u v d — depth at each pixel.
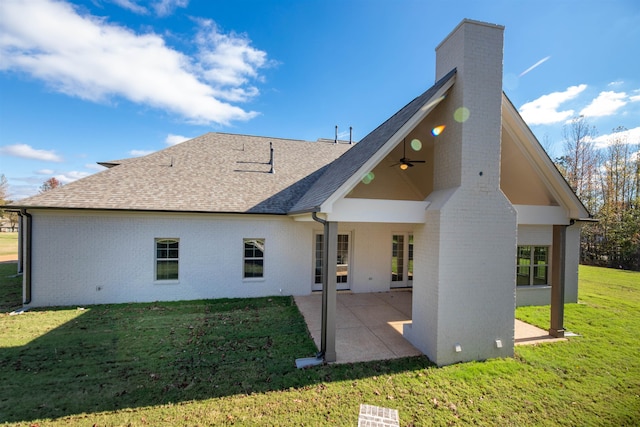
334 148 17.08
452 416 4.38
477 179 6.40
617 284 15.92
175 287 10.52
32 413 4.22
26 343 6.68
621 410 4.61
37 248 9.46
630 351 6.77
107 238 9.93
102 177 10.99
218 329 7.77
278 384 5.16
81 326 7.81
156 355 6.19
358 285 12.44
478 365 6.03
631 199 27.52
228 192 11.70
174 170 12.30
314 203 7.13
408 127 6.20
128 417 4.19
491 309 6.45
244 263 11.28
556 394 5.02
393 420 4.25
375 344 7.02
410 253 13.33
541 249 11.45
